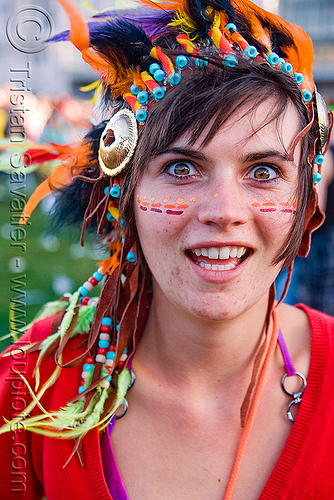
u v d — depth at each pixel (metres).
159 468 0.97
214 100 0.83
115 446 1.00
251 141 0.85
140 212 0.93
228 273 0.88
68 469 0.97
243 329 0.98
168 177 0.89
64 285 3.74
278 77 0.86
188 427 1.00
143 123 0.92
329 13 9.52
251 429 0.98
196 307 0.89
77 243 1.35
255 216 0.87
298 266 2.52
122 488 0.96
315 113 0.96
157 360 1.04
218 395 1.01
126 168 0.96
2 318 3.07
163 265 0.92
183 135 0.86
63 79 8.43
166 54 0.90
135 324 1.04
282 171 0.88
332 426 0.95
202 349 0.99
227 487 0.94
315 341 1.03
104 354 1.06
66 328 1.06
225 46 0.89
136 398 1.03
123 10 0.99
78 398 1.00
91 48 0.96
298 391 1.01
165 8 0.96
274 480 0.92
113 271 1.06
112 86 0.97
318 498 0.92
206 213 0.85
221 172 0.86
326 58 9.57
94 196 1.06
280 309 1.14
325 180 2.41
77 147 1.14
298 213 0.93
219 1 0.90
